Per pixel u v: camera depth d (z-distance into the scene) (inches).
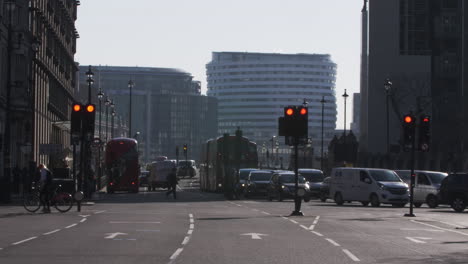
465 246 1849.2
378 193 4217.5
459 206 3695.9
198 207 3823.8
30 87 5280.5
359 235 2146.9
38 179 3213.6
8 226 2345.0
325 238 2030.0
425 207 4343.0
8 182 3863.2
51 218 2748.5
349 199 4379.9
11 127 5516.7
